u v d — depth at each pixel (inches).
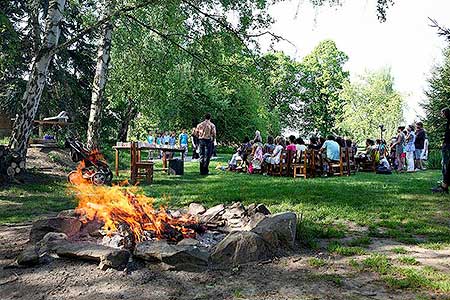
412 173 679.1
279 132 1934.1
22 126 448.5
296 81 2258.9
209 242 204.8
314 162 573.6
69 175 462.9
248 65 510.6
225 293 143.9
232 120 1517.0
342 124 2126.0
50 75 910.4
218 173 630.5
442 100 1304.1
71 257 170.2
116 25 541.3
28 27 558.6
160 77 646.5
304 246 201.9
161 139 1092.5
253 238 178.9
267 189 396.8
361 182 486.6
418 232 237.5
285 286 150.6
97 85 591.2
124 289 145.9
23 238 211.5
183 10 474.0
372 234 232.5
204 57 507.8
